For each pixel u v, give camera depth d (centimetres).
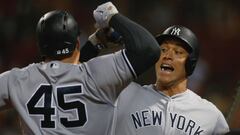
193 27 4691
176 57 1543
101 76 1227
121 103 1536
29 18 4219
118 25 1244
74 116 1230
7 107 1298
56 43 1252
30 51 4153
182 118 1534
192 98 1578
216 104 4041
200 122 1536
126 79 1230
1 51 4112
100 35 1441
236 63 4603
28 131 1249
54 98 1240
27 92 1255
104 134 1248
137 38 1220
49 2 4366
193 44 1543
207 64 4459
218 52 4634
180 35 1536
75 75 1245
